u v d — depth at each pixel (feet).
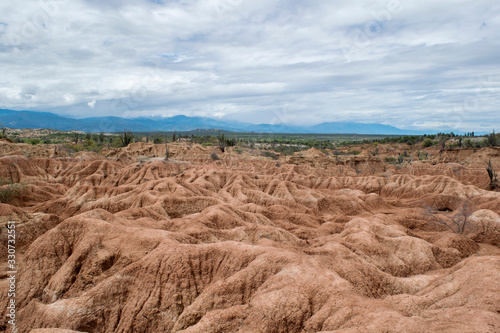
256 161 431.84
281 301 84.99
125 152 424.87
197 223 154.30
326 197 263.70
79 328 95.35
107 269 116.78
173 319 99.25
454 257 139.13
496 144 472.44
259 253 110.42
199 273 108.88
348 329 69.51
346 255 118.83
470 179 347.36
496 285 77.36
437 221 210.18
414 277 113.91
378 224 167.43
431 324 65.77
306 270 95.55
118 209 210.18
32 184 257.14
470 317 65.26
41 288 112.27
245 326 82.23
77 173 322.34
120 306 101.96
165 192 226.17
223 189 276.62
